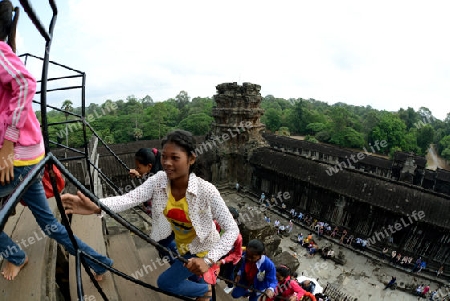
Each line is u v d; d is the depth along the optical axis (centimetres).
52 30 240
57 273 487
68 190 783
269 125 10775
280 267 708
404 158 5181
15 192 166
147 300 456
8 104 303
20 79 279
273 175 3369
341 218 2878
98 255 437
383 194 2625
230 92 3453
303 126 10762
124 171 3052
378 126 8619
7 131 287
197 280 448
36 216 371
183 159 294
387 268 2528
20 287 357
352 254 2686
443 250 2397
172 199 325
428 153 9238
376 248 2675
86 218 604
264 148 3619
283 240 2855
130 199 313
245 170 3669
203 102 13100
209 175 3588
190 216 319
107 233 664
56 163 208
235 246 608
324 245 2797
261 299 640
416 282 2386
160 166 604
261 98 3553
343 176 2902
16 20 318
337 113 9488
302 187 3134
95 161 922
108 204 295
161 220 347
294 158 3303
